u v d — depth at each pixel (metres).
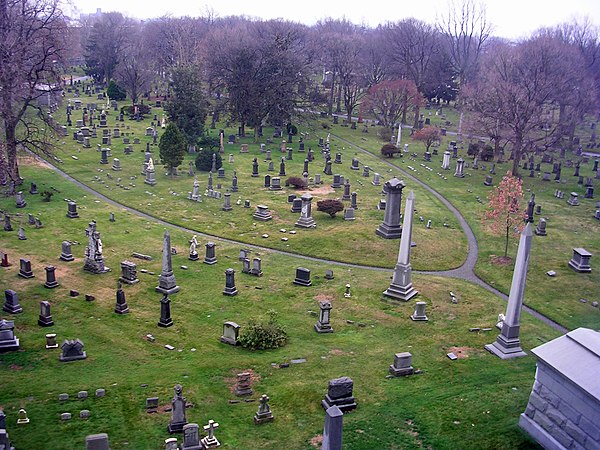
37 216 46.69
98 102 108.38
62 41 61.62
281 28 116.81
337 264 40.34
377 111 114.12
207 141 73.38
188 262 39.09
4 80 51.34
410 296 33.75
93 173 61.38
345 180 63.25
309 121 94.00
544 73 78.06
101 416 20.53
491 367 24.89
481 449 18.55
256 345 26.95
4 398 21.55
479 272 39.56
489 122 87.12
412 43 118.00
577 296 35.62
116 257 38.97
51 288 33.09
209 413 21.05
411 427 19.92
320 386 23.00
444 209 55.25
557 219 52.66
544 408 18.58
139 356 25.88
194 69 78.81
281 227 47.47
